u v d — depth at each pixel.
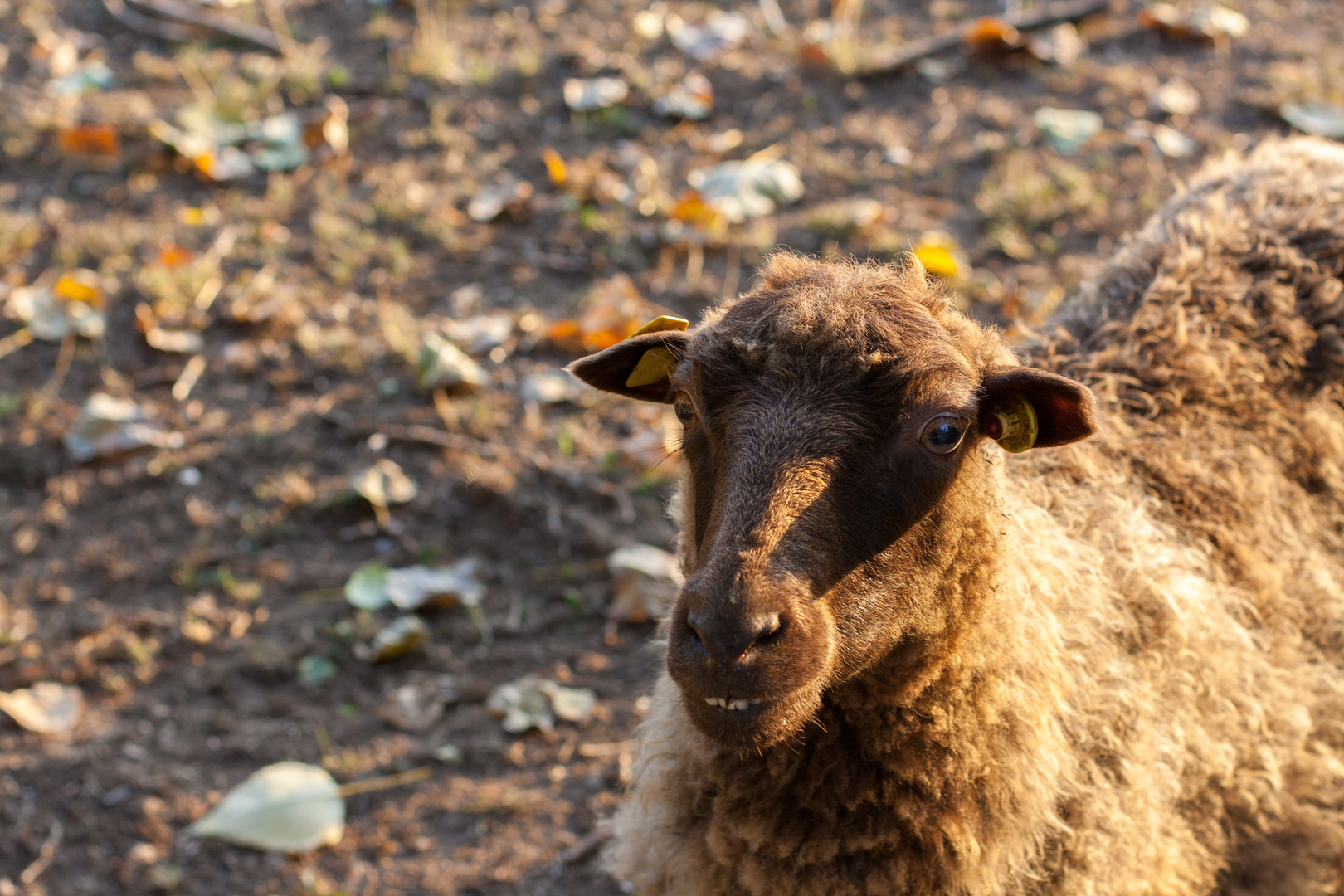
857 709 2.64
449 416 5.66
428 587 4.80
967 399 2.51
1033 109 7.86
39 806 4.04
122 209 6.98
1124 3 9.08
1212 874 3.15
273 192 7.13
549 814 4.08
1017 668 2.77
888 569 2.49
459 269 6.64
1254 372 3.52
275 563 5.00
